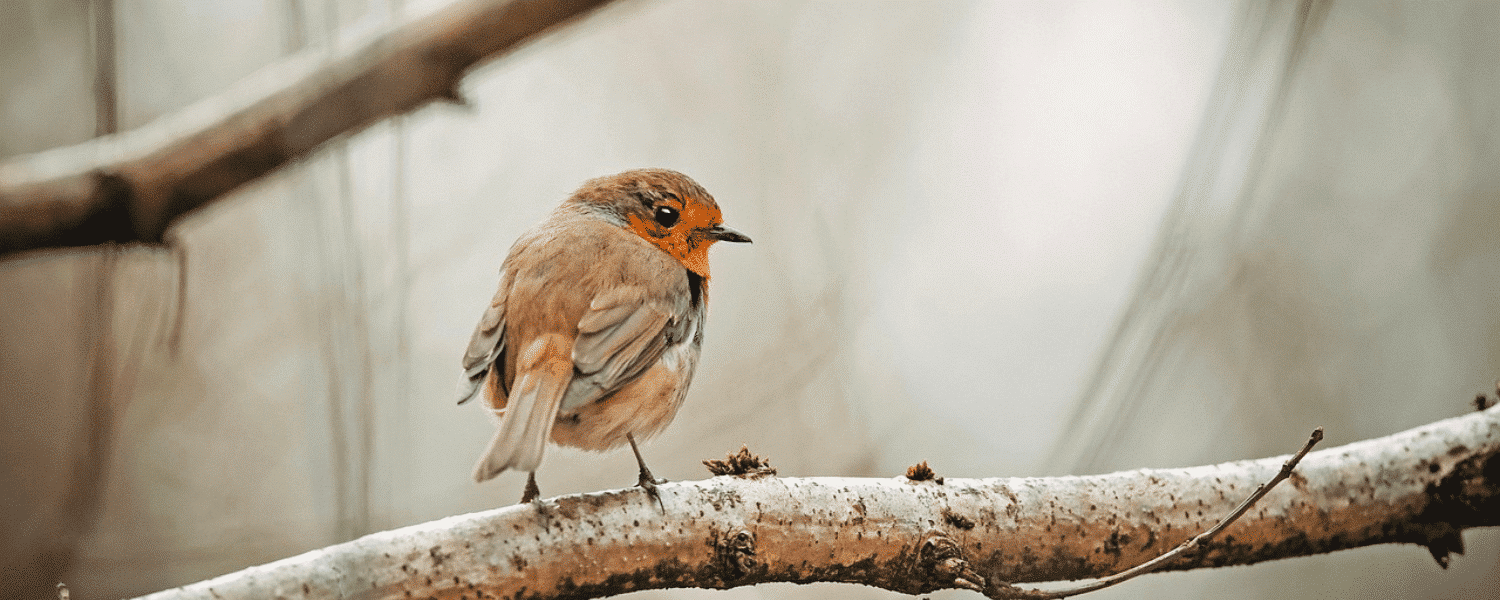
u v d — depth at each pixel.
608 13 15.36
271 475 13.45
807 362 12.65
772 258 14.30
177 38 14.12
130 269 7.38
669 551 5.33
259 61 14.20
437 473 13.20
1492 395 6.59
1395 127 15.98
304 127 6.10
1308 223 15.39
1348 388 14.38
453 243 13.78
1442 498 6.14
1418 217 15.60
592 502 5.33
